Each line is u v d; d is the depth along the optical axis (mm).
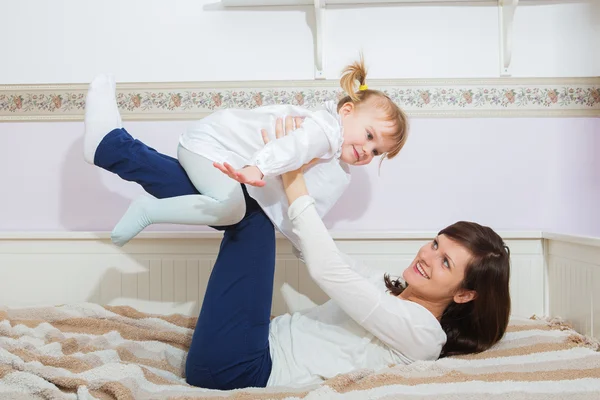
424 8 1881
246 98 1900
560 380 1078
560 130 1884
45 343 1378
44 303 1829
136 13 1913
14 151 1938
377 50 1884
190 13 1905
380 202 1892
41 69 1927
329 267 1208
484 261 1274
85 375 1117
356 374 1139
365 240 1790
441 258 1296
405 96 1885
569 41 1878
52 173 1934
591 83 1876
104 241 1824
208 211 1263
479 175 1889
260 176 1163
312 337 1315
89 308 1637
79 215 1929
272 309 1807
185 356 1458
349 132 1367
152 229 1880
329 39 1886
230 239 1314
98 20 1919
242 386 1262
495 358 1246
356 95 1427
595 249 1429
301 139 1227
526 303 1792
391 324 1213
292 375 1257
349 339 1290
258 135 1346
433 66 1886
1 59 1928
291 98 1894
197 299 1811
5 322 1444
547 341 1332
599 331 1407
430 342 1241
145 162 1334
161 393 1121
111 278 1823
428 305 1338
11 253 1831
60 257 1829
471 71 1884
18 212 1938
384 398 1013
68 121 1927
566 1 1874
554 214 1885
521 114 1880
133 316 1657
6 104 1931
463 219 1889
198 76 1907
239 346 1233
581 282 1522
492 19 1879
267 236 1325
